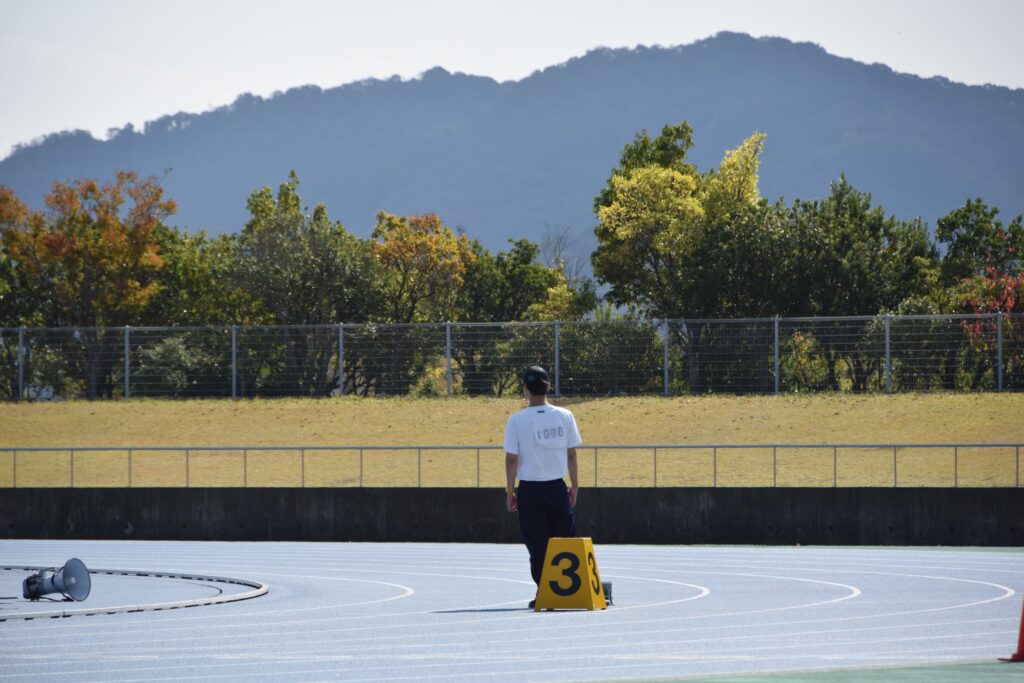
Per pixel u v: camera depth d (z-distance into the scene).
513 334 121.81
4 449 94.00
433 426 114.38
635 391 118.69
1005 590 49.78
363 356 124.75
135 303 168.75
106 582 57.88
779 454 98.56
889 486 83.56
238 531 88.50
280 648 34.38
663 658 31.62
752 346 116.38
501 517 85.31
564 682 28.12
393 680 28.77
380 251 167.75
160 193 170.25
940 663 29.94
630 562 66.50
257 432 115.94
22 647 34.88
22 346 130.25
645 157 191.62
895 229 173.12
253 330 127.12
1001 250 180.88
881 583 53.41
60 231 167.62
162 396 128.50
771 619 39.88
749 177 170.25
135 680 29.23
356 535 87.00
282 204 182.25
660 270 168.75
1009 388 112.19
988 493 79.00
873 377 114.25
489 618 40.84
